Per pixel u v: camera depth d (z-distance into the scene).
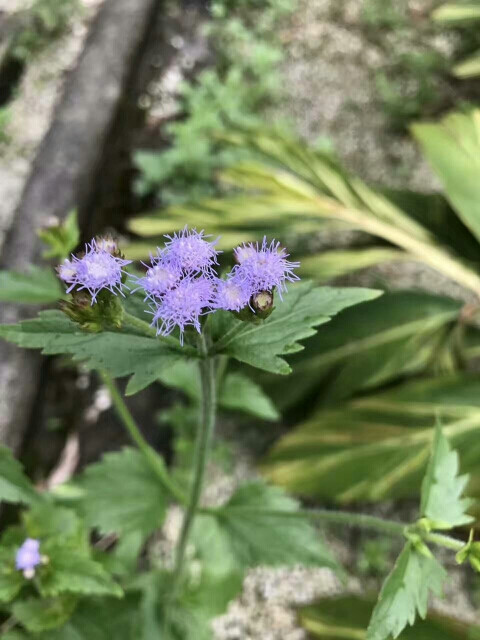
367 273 0.25
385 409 0.19
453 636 0.15
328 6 0.34
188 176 0.26
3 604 0.13
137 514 0.13
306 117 0.30
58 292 0.13
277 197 0.21
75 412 0.21
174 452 0.21
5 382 0.19
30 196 0.22
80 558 0.12
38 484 0.19
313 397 0.20
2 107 0.27
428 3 0.35
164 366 0.09
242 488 0.13
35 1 0.29
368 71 0.32
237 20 0.33
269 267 0.08
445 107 0.30
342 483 0.18
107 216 0.25
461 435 0.18
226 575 0.16
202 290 0.08
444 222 0.22
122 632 0.14
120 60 0.27
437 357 0.20
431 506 0.10
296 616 0.18
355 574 0.19
